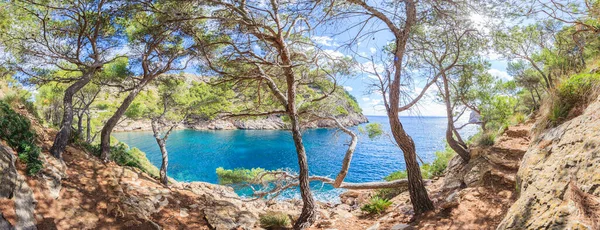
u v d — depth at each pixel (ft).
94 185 24.99
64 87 55.01
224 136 203.31
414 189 24.07
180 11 24.08
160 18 27.84
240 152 144.66
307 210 28.76
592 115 14.07
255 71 30.19
